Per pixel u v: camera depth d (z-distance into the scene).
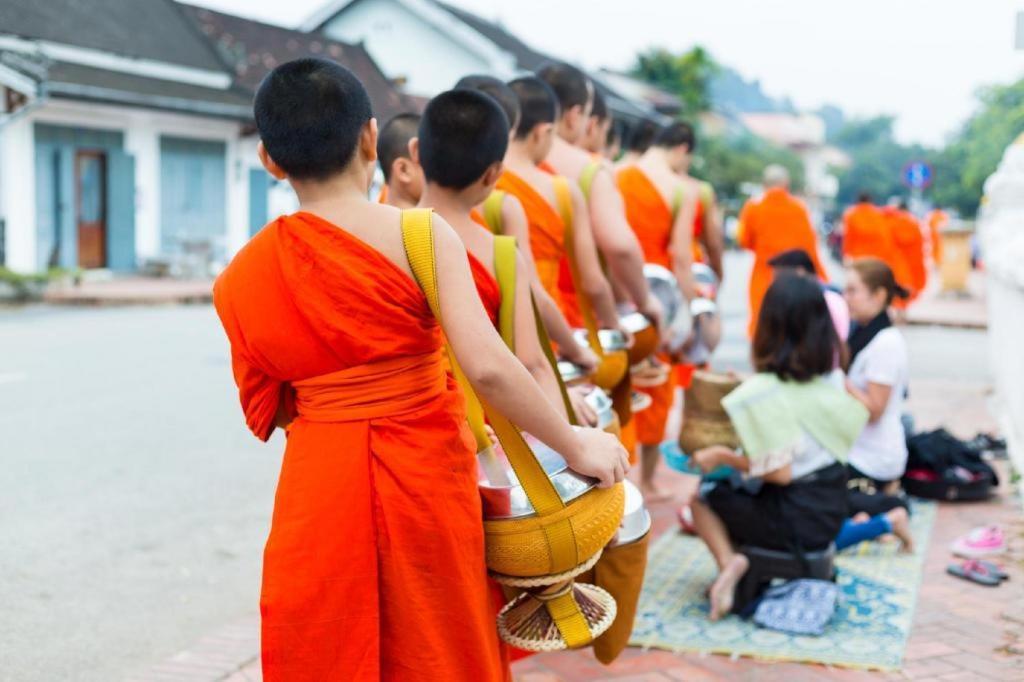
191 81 23.36
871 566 4.65
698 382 4.24
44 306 16.86
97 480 6.27
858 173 104.12
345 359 2.17
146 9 23.56
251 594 4.59
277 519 2.26
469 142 2.81
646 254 5.72
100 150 20.55
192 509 5.77
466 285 2.20
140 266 21.61
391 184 3.43
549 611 2.50
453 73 32.09
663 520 5.41
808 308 4.07
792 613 3.98
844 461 4.12
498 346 2.19
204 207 23.14
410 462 2.19
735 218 48.75
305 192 2.24
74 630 4.16
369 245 2.16
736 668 3.70
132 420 7.92
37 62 18.59
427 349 2.23
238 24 27.58
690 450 4.22
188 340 12.59
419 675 2.23
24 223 18.98
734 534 4.21
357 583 2.20
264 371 2.27
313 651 2.22
